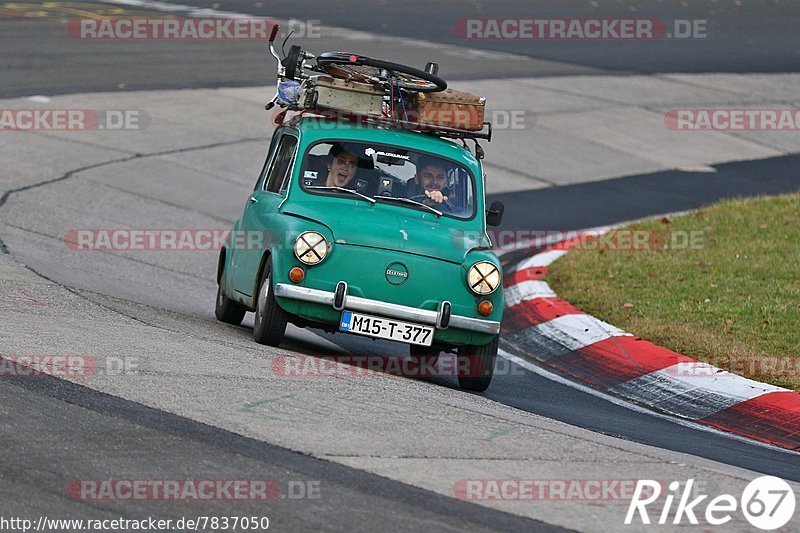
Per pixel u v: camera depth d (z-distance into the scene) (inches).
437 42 4589.1
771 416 1299.2
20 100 3097.9
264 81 3627.0
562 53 4640.8
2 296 1405.0
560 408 1283.2
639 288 1863.9
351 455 919.0
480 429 1046.4
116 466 846.5
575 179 3058.6
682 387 1403.8
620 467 975.0
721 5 6077.8
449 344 1306.6
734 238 2191.2
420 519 799.1
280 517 779.4
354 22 4879.4
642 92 4094.5
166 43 4089.6
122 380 1056.8
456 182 1430.9
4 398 969.5
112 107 3149.6
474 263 1295.5
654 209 2805.1
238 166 2819.9
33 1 4790.8
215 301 1818.4
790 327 1616.6
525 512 835.4
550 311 1761.8
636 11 5689.0
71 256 1925.4
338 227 1295.5
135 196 2470.5
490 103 3659.0
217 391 1057.5
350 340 1651.1
